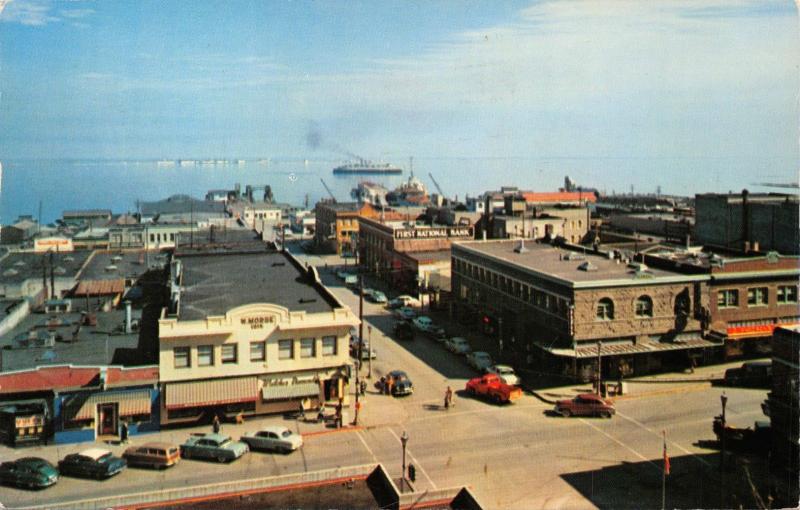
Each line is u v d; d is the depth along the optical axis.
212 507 29.50
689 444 47.66
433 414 54.97
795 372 39.44
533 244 89.25
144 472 44.09
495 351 72.69
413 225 126.69
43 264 74.94
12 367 49.28
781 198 92.19
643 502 38.91
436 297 94.50
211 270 75.75
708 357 65.69
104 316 65.25
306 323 53.81
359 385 61.59
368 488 31.20
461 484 41.88
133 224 128.75
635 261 72.19
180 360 51.44
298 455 46.91
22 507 37.53
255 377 53.16
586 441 48.75
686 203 164.38
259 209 185.00
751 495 39.25
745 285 64.50
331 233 154.00
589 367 61.38
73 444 48.56
